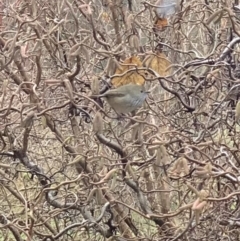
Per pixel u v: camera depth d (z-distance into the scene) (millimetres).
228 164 2453
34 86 2578
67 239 3090
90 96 2572
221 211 2719
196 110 3188
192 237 2783
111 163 2934
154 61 2869
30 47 3119
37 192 3344
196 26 3750
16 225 2574
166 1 3225
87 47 2650
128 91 2531
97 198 2461
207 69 3055
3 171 3209
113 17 3475
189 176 2510
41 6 3230
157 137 2443
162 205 3256
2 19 3418
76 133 3051
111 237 2814
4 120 2893
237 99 2902
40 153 3875
